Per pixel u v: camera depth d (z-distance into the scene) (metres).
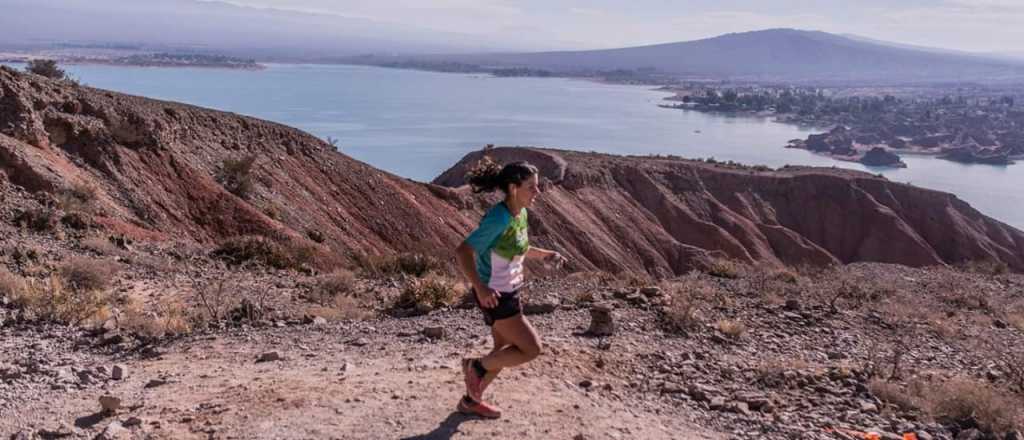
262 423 5.56
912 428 6.86
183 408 6.10
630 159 93.12
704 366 8.51
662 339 9.80
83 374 7.33
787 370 8.62
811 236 93.88
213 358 8.24
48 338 9.26
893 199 99.56
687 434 6.06
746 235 84.56
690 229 82.69
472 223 53.56
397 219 45.47
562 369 7.47
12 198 20.84
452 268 20.45
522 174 5.14
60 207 21.94
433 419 5.67
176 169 31.89
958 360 10.99
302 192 40.31
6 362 7.99
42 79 30.44
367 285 16.05
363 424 5.55
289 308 12.56
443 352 8.31
